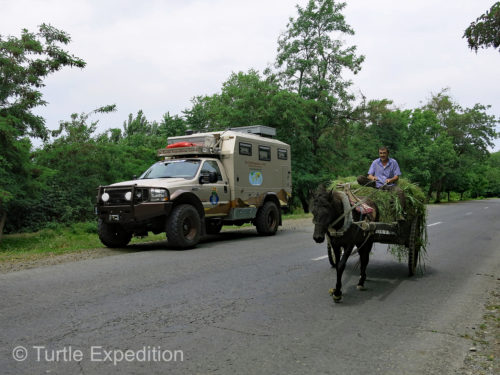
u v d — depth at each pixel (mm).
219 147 12758
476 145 62562
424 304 5734
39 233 15773
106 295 5926
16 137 14305
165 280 6902
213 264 8375
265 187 14078
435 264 8812
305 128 28891
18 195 15211
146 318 4898
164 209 10039
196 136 12984
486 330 4695
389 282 7102
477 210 31062
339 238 5762
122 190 10156
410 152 43375
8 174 13914
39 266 8234
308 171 28094
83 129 19219
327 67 30453
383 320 4992
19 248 12891
